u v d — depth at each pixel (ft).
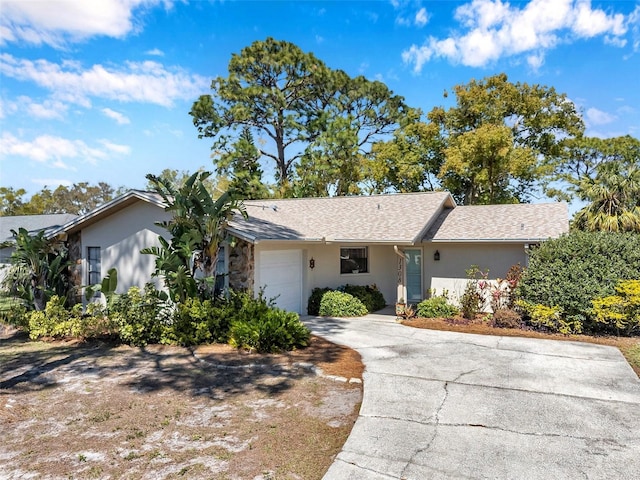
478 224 48.91
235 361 27.32
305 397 21.21
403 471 14.07
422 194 55.93
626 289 33.22
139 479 13.75
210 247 33.86
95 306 35.40
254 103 95.91
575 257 36.78
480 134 81.87
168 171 111.96
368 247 54.08
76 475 14.01
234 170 93.97
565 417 18.53
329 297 46.24
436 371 25.27
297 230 46.26
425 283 49.62
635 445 15.94
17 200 123.03
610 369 25.62
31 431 17.48
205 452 15.56
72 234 44.65
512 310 39.91
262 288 38.04
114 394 21.74
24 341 33.99
